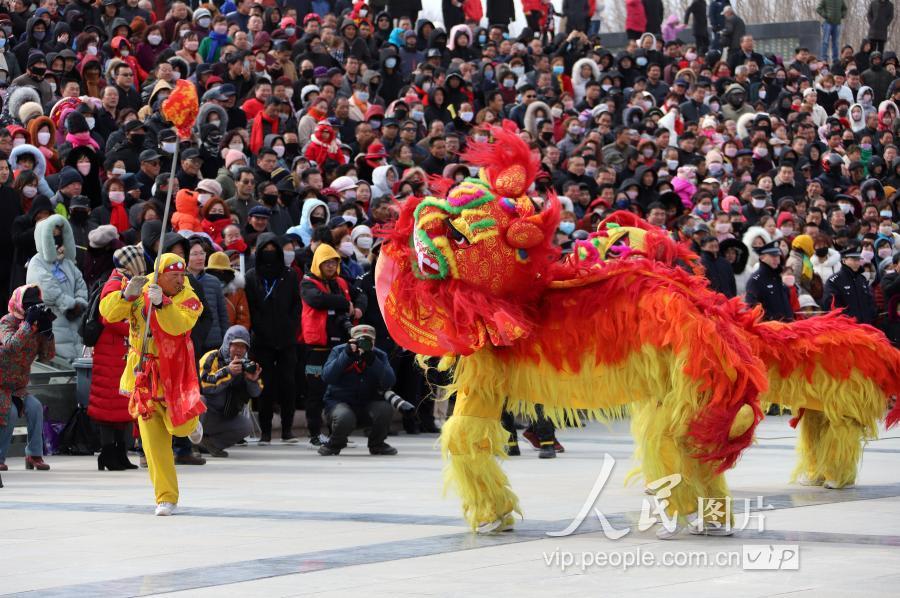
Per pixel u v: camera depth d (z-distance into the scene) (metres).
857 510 12.86
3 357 16.73
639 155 31.03
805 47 48.44
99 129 25.50
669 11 73.56
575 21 43.06
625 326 11.02
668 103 36.69
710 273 24.58
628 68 39.00
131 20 31.30
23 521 12.55
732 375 10.75
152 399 12.79
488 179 11.40
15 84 25.83
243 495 14.46
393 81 33.34
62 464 18.27
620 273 11.20
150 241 18.33
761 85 40.81
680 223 27.91
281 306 20.64
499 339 11.05
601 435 22.47
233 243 21.52
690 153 33.31
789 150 34.66
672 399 10.89
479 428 11.40
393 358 22.28
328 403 19.44
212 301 19.92
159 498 12.89
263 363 20.64
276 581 9.40
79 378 19.25
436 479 16.06
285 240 22.19
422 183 23.89
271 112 27.09
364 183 24.95
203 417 18.83
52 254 19.91
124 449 17.62
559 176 28.89
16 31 29.20
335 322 20.38
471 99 32.28
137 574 9.75
